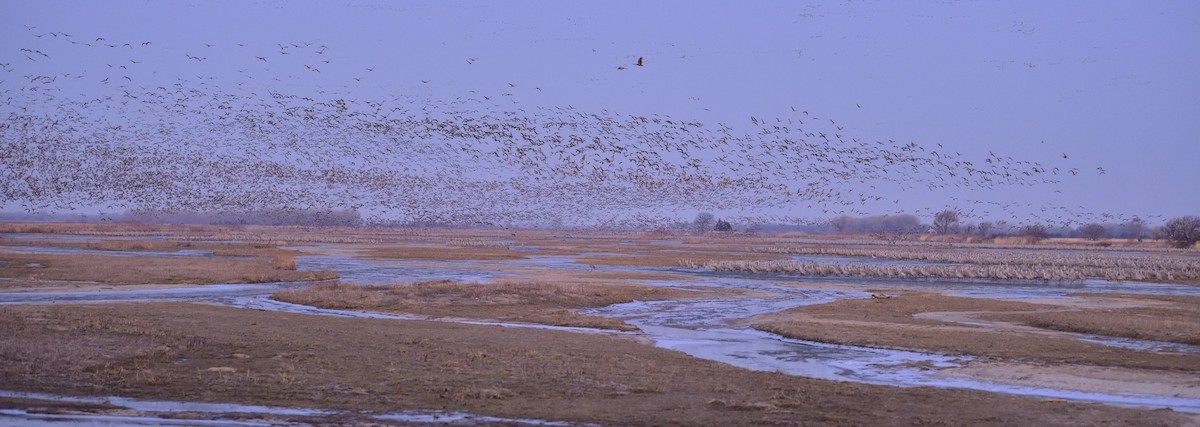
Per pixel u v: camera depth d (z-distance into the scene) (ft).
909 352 95.81
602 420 58.85
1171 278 244.01
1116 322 118.93
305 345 88.74
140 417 57.47
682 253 376.27
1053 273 242.99
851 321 123.65
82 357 76.33
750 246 483.10
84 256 246.47
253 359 79.71
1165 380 79.25
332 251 332.80
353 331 102.37
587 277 216.54
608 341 101.55
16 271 189.88
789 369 85.20
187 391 65.31
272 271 203.62
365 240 458.91
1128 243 635.66
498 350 89.45
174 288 166.30
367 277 209.26
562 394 66.95
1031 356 92.27
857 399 66.90
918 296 168.14
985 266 280.31
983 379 79.77
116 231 537.65
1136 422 59.77
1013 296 182.80
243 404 61.77
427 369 76.43
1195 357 92.43
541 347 93.30
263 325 105.70
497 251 360.48
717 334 112.68
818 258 354.33
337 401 63.21
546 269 248.93
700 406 63.41
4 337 83.92
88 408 59.31
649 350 94.68
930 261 330.75
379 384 69.31
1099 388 75.61
